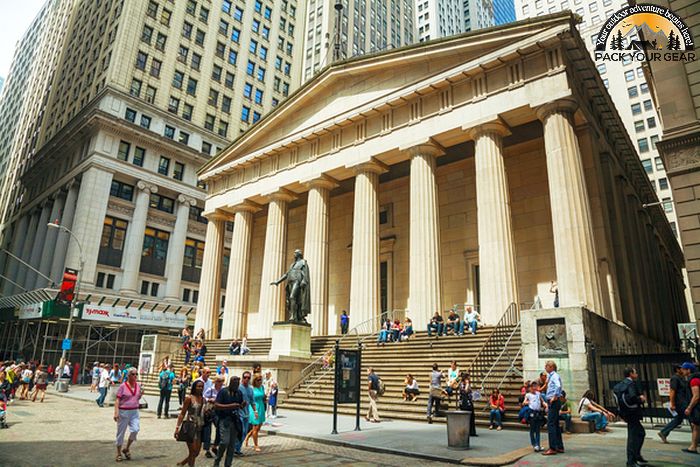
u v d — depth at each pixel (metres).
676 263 55.56
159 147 51.28
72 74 62.12
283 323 21.70
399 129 26.47
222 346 30.77
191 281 53.91
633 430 8.09
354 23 78.75
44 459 9.16
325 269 28.45
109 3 56.44
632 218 30.81
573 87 21.75
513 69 22.88
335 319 33.75
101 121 46.81
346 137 29.12
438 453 9.54
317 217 29.17
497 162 22.42
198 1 58.31
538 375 14.94
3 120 104.06
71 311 31.98
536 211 26.52
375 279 25.70
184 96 54.84
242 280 33.50
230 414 8.44
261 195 33.19
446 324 21.31
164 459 9.52
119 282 47.06
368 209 26.83
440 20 114.81
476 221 28.67
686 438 11.46
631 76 69.94
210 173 37.19
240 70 61.66
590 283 18.38
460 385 12.38
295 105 32.19
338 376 12.77
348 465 8.77
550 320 15.20
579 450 9.77
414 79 26.48
